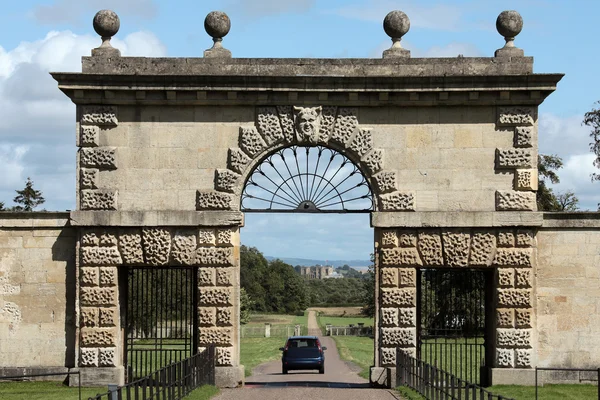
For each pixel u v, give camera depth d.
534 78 34.19
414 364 31.97
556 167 63.59
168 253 35.00
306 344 52.16
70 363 35.31
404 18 35.16
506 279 34.72
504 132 34.91
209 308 34.91
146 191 35.09
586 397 31.47
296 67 34.75
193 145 35.16
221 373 34.72
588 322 34.94
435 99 34.72
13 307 35.53
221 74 34.28
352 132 34.94
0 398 31.31
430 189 34.94
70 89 34.66
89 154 35.06
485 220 34.62
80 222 34.78
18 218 35.56
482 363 37.81
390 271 34.97
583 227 35.06
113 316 34.91
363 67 34.75
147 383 27.73
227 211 34.84
